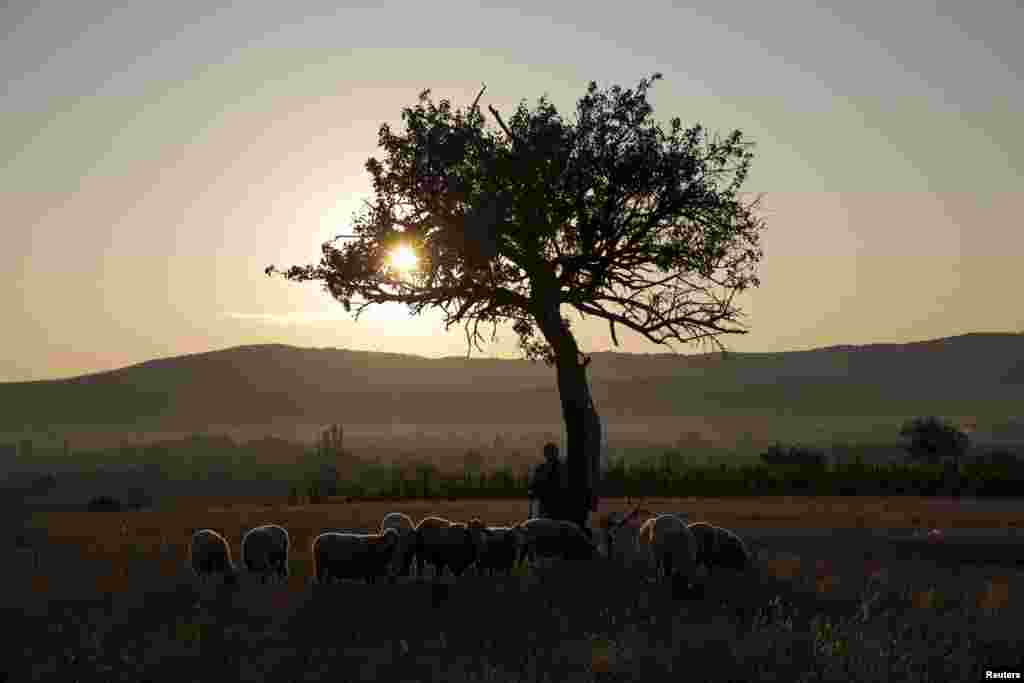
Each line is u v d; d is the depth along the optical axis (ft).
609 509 173.68
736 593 59.77
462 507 202.69
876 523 143.54
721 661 42.98
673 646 45.03
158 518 175.83
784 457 368.07
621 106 90.63
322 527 139.13
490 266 90.02
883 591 62.75
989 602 57.62
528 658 44.16
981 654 45.06
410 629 50.65
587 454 87.40
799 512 171.73
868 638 45.96
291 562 81.41
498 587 60.34
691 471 272.10
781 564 75.87
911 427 425.28
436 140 89.25
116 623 53.93
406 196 92.43
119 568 79.25
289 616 53.78
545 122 89.30
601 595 58.39
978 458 294.46
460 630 50.14
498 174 88.84
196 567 71.20
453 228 88.79
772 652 44.34
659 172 89.04
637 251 93.04
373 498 274.57
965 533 120.57
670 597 58.03
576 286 92.43
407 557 65.00
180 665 44.78
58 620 55.62
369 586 61.62
